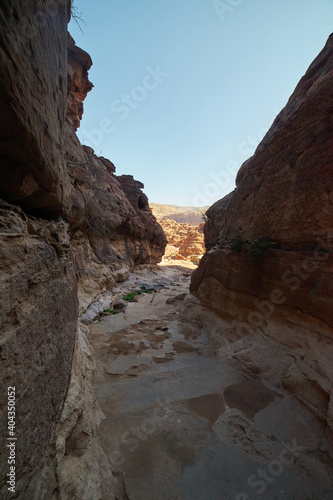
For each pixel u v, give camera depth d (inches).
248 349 207.8
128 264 764.6
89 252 543.2
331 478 107.0
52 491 74.9
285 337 185.9
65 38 138.6
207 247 496.1
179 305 448.5
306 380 152.0
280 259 199.6
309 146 178.5
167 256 1814.7
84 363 179.0
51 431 88.9
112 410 153.6
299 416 141.4
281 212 204.2
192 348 260.1
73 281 177.3
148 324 342.3
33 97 73.3
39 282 89.3
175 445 125.8
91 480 91.3
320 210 165.9
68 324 139.1
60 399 103.9
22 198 95.7
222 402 158.4
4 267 63.7
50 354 95.0
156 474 109.3
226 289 278.5
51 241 123.3
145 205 1166.3
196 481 106.1
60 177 125.3
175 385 182.4
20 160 78.7
